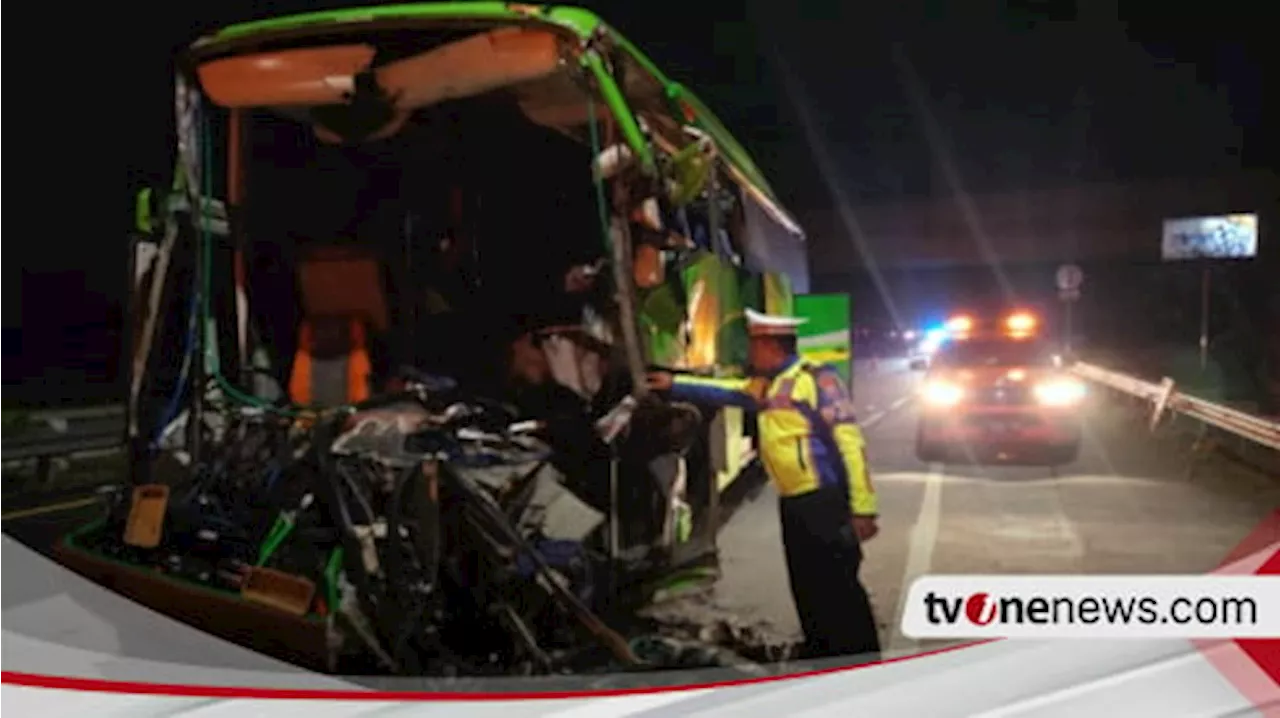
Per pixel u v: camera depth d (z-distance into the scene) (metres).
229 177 6.66
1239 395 24.84
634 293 5.74
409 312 7.09
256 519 5.71
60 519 10.33
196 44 6.26
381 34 5.96
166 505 5.91
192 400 6.50
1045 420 13.38
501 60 5.79
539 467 5.85
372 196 7.23
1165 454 14.40
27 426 13.33
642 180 5.63
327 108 6.45
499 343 7.14
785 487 5.47
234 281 6.76
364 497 5.43
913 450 15.21
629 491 6.09
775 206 12.55
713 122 8.54
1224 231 50.62
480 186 7.20
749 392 5.57
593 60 5.58
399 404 6.29
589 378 6.63
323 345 6.83
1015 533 9.41
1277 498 11.05
